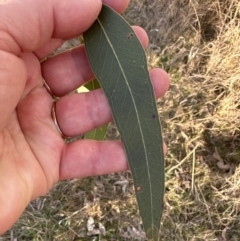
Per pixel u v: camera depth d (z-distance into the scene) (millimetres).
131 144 104
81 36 126
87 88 137
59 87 131
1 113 112
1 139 115
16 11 107
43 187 121
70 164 126
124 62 106
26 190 113
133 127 104
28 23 109
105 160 126
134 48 105
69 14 108
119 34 107
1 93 110
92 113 127
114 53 106
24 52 118
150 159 104
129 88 105
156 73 121
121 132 105
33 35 112
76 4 107
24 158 117
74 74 131
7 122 117
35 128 124
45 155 122
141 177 104
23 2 107
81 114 127
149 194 104
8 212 106
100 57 107
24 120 124
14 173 112
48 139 124
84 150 126
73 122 127
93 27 109
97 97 126
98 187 226
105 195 225
